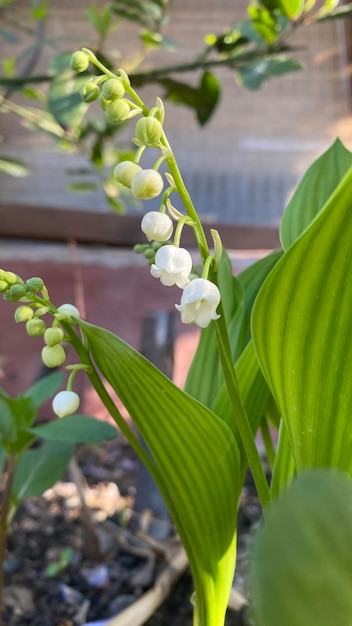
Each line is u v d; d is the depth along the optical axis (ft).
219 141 2.03
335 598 0.48
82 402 1.76
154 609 1.01
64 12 1.92
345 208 0.55
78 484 1.30
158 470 0.73
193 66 1.50
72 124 1.32
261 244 2.03
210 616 0.75
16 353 1.85
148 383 0.66
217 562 0.74
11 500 0.99
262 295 0.60
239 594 1.01
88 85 0.63
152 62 1.96
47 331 0.67
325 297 0.59
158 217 0.63
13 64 1.74
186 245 2.01
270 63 1.43
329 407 0.63
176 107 2.00
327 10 1.31
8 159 1.65
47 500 1.50
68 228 2.04
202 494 0.71
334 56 1.90
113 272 1.98
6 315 1.85
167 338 1.48
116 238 2.05
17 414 0.91
